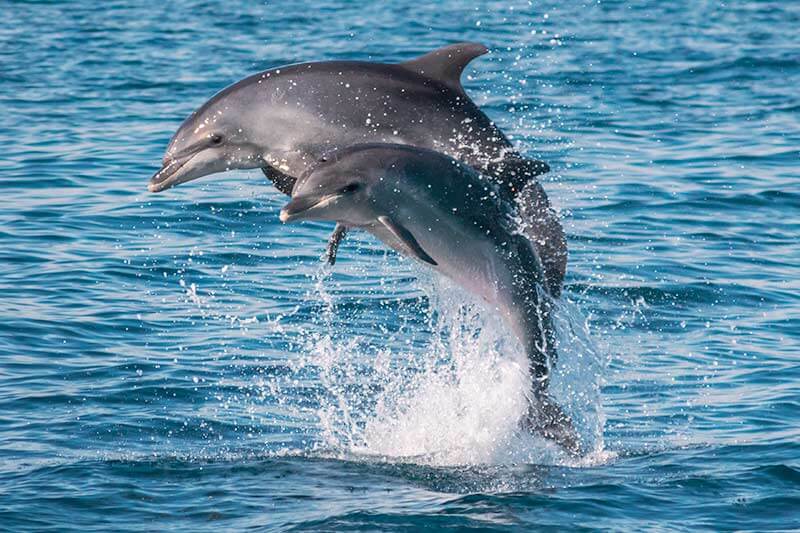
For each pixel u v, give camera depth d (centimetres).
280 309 3706
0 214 4650
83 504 2334
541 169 2555
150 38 9819
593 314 3700
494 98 6894
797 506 2338
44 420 2850
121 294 3812
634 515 2294
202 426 2866
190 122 2639
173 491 2427
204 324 3572
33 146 5747
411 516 2278
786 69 8306
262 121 2588
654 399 3080
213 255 4216
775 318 3688
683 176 5306
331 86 2573
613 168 5403
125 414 2912
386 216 2412
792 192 5103
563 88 7338
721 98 7194
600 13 11638
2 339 3372
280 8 12044
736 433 2838
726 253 4325
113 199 4872
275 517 2273
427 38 9519
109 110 6638
